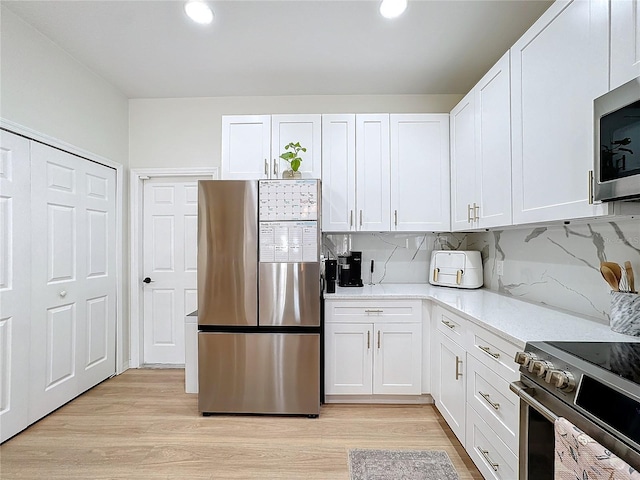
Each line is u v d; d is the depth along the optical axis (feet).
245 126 8.74
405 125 8.73
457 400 5.99
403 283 9.87
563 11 4.29
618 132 3.24
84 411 7.45
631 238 4.44
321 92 9.70
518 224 5.44
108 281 9.22
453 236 9.84
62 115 7.60
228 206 7.32
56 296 7.41
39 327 6.97
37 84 6.93
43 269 7.06
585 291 5.27
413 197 8.73
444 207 8.68
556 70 4.44
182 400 8.02
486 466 4.83
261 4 6.05
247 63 8.14
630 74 3.35
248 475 5.41
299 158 8.20
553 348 3.45
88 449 6.07
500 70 5.89
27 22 6.63
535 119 4.91
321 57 7.86
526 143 5.14
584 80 3.95
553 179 4.52
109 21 6.59
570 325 4.61
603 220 4.59
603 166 3.43
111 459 5.80
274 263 7.28
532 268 6.67
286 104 9.93
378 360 7.70
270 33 6.94
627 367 2.86
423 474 5.40
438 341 7.12
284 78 8.87
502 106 5.84
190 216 10.32
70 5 6.14
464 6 6.13
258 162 8.70
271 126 8.72
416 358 7.68
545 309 5.79
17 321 6.47
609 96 3.34
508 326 4.57
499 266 8.01
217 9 6.18
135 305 10.12
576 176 4.08
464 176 7.66
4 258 6.23
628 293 4.15
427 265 9.86
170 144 10.12
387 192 8.73
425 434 6.55
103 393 8.36
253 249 7.29
